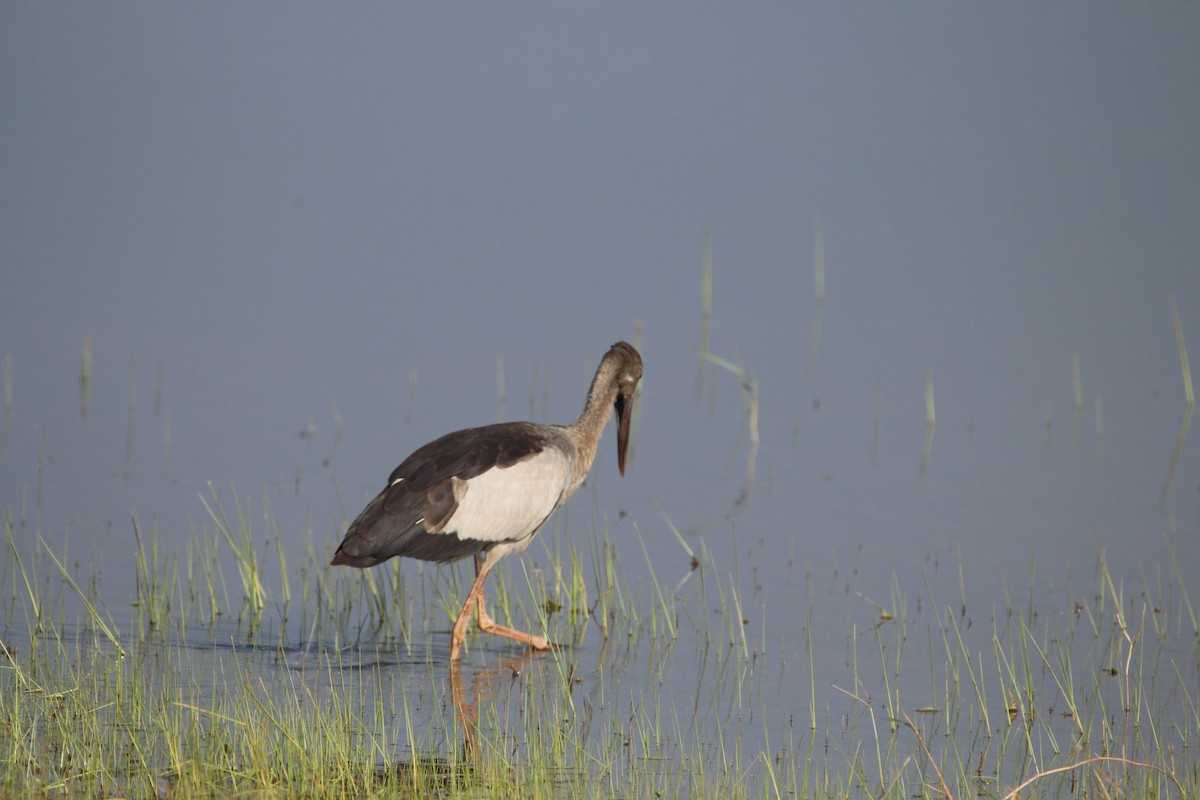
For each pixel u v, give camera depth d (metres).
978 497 19.02
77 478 18.31
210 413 21.62
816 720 11.66
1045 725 11.70
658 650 13.42
